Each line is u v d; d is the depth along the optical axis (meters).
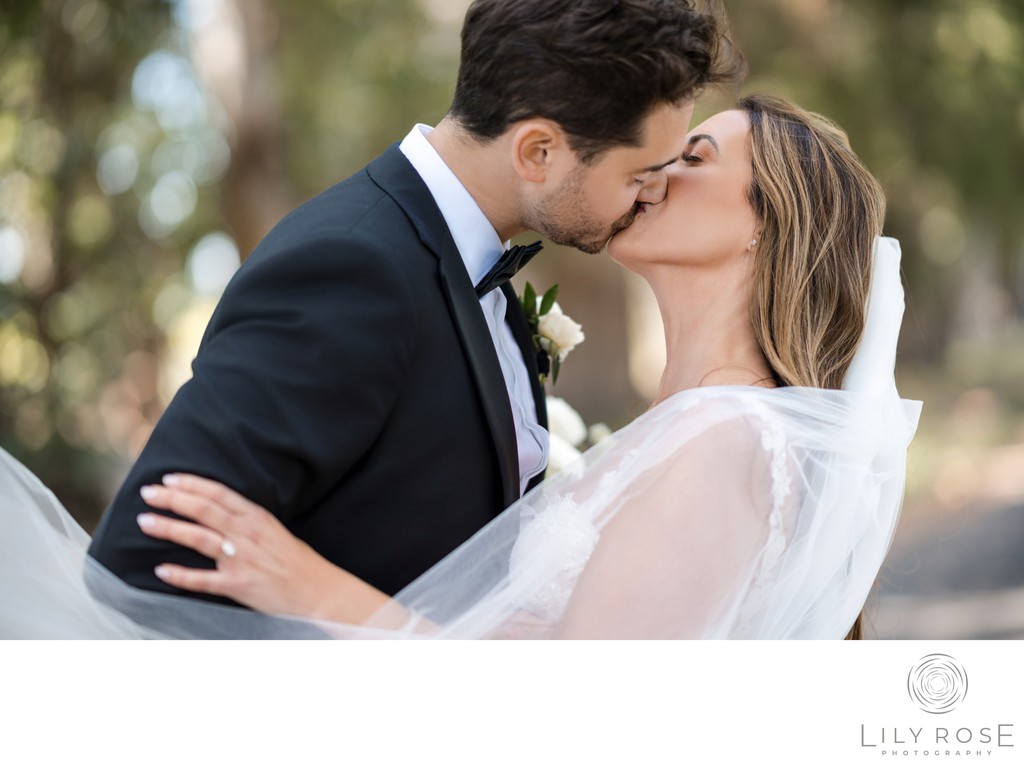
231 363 1.57
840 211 1.91
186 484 1.51
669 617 1.62
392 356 1.64
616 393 10.23
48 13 6.06
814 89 9.19
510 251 1.88
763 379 1.88
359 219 1.71
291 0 7.58
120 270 7.16
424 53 8.35
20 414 6.16
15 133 6.23
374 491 1.69
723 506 1.63
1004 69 9.38
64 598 1.58
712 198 1.91
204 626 1.56
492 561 1.68
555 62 1.71
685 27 1.73
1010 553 7.47
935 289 14.10
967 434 11.91
